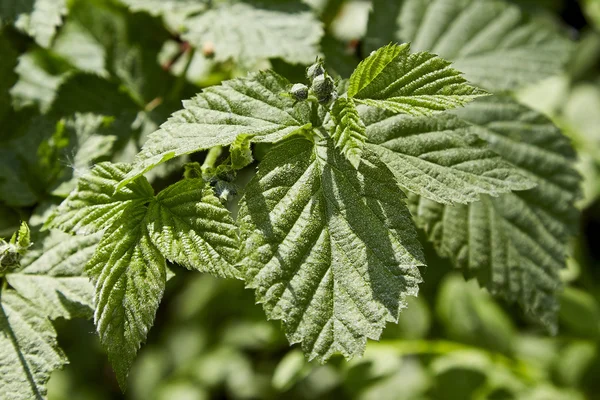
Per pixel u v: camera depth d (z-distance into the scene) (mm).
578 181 804
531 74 825
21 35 818
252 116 717
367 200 713
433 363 896
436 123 734
